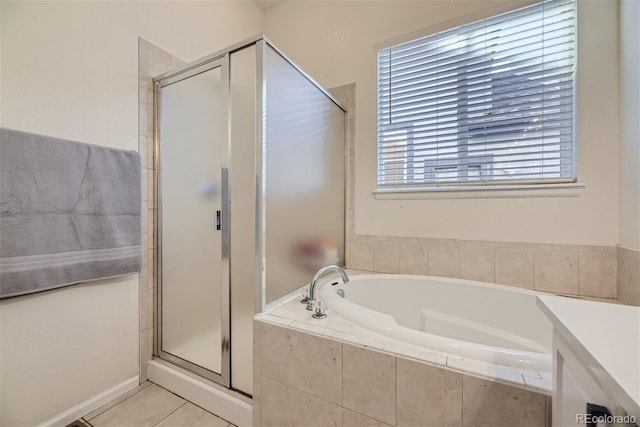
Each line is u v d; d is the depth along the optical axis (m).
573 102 1.48
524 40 1.58
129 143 1.48
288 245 1.42
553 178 1.51
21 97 1.10
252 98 1.26
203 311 1.42
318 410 1.03
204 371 1.41
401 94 1.92
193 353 1.46
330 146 1.86
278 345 1.11
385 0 1.94
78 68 1.28
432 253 1.79
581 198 1.45
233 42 2.15
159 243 1.60
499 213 1.62
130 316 1.49
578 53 1.44
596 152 1.41
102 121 1.37
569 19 1.48
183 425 1.24
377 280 1.74
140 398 1.41
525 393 0.74
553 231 1.51
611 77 1.38
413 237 1.85
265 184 1.24
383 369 0.92
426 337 0.95
